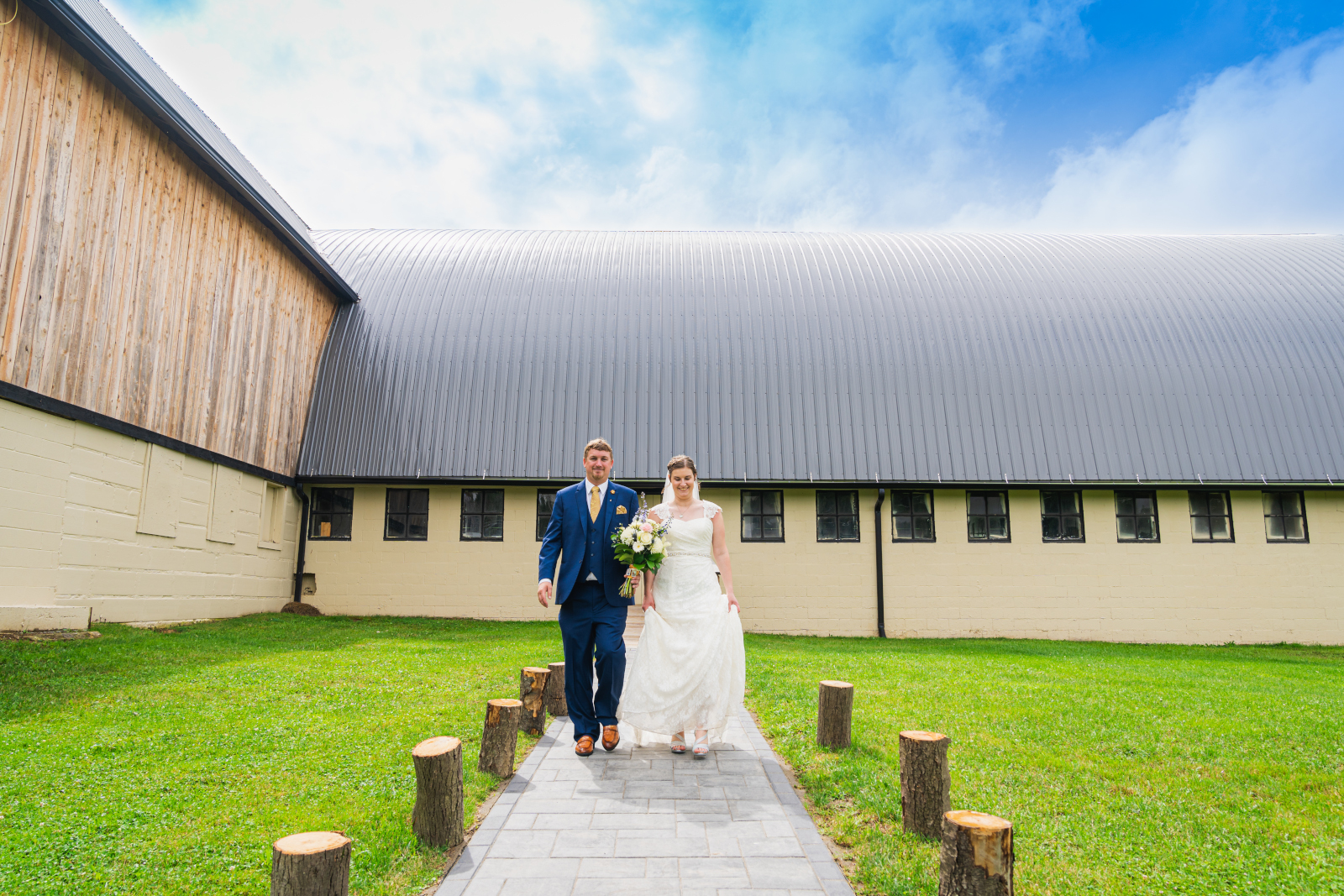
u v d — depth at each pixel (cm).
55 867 380
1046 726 706
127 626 1103
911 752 441
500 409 1762
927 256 2194
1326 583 1705
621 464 1702
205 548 1348
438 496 1717
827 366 1852
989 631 1694
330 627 1399
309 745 598
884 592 1703
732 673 607
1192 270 2105
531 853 409
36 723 624
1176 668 1186
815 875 384
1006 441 1750
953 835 332
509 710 541
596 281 2031
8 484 937
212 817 448
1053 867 400
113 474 1116
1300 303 1978
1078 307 1977
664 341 1884
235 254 1433
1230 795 526
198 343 1317
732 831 440
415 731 645
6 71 917
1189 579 1706
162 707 696
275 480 1584
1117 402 1798
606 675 615
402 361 1819
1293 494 1745
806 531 1723
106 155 1088
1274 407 1791
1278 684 1026
